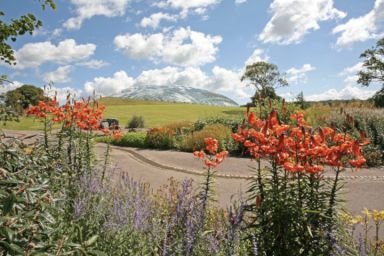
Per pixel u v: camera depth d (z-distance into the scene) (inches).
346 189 331.6
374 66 2048.5
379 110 697.0
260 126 155.5
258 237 143.8
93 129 314.0
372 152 468.4
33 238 72.6
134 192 199.0
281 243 139.9
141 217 150.2
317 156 147.5
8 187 79.8
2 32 165.3
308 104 895.1
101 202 173.5
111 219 151.6
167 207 207.0
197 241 146.4
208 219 183.5
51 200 79.4
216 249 142.7
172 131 777.6
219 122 816.3
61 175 176.2
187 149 684.1
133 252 143.1
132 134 816.9
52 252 79.7
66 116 287.3
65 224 132.8
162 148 733.9
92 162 287.9
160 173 441.7
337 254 135.0
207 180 200.1
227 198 305.7
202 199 186.1
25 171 95.7
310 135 148.8
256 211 148.2
